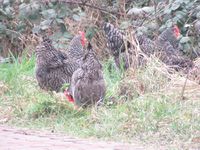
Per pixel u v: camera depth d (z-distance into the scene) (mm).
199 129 14727
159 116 15609
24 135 13945
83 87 17203
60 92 18750
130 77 18531
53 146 12641
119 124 15328
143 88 18000
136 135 14766
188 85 17953
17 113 16781
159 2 22875
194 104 16500
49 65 18969
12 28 23984
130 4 24406
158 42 21281
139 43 20594
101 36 23266
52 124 16000
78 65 19031
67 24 23688
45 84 19094
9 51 22719
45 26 22109
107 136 14672
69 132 15016
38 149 12266
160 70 18688
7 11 23719
